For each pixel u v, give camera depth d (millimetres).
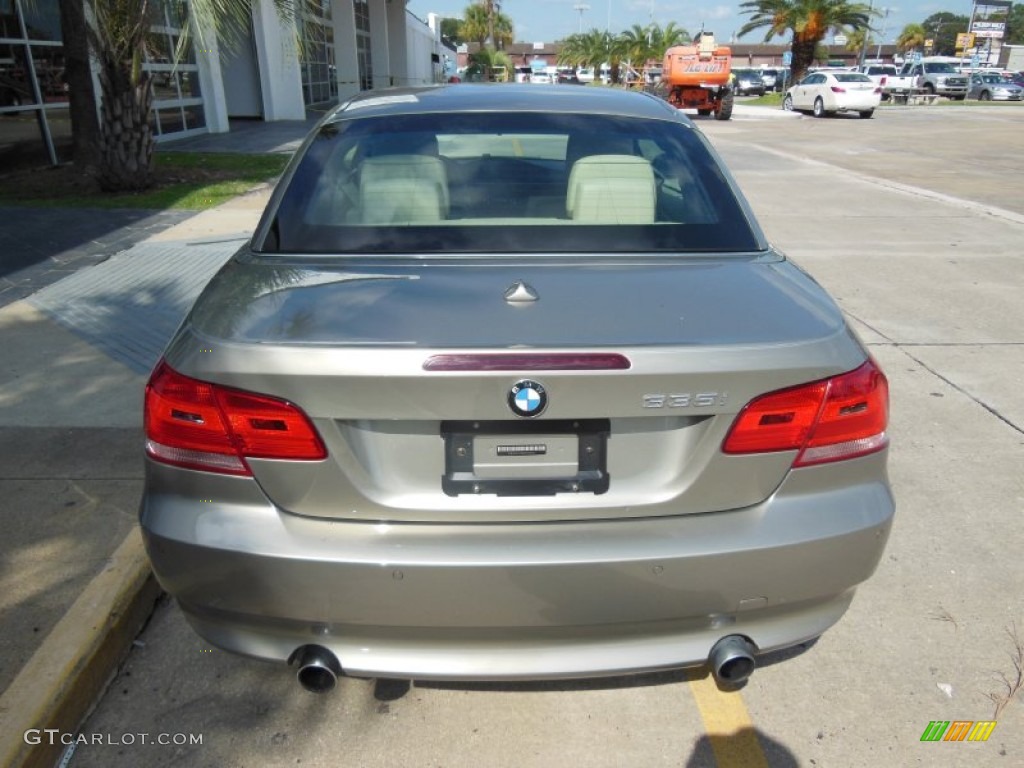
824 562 2109
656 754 2393
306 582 2002
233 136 18406
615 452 2029
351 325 2051
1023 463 4055
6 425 4160
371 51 35375
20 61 11797
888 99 41438
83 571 3004
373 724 2482
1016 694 2604
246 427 1985
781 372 2008
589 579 2000
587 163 2863
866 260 7949
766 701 2582
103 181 10562
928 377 5113
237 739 2422
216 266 7117
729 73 28266
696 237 2697
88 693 2529
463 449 1992
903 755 2387
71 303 6121
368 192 2742
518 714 2525
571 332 2023
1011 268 7691
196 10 9516
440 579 1975
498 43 85438
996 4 66062
